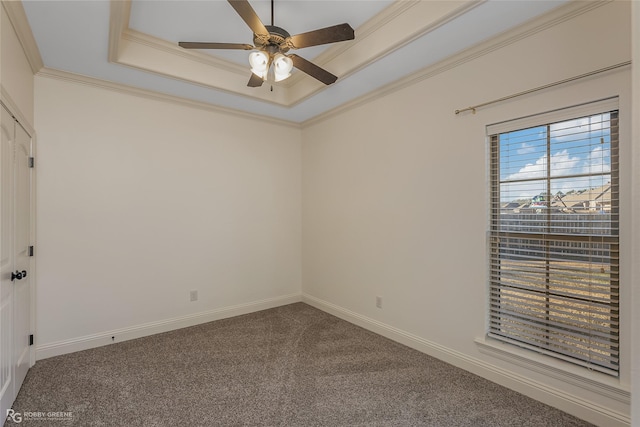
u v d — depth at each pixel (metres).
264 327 3.34
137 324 3.08
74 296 2.76
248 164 3.85
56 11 1.91
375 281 3.19
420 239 2.73
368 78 2.83
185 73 2.87
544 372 1.99
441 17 1.97
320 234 3.96
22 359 2.24
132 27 2.50
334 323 3.45
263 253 3.97
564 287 1.94
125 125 3.02
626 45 1.66
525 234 2.12
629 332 1.68
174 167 3.31
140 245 3.10
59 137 2.68
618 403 1.71
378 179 3.14
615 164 1.74
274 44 2.04
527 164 2.11
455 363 2.47
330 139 3.78
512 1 1.79
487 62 2.24
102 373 2.38
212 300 3.56
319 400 2.05
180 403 2.02
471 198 2.36
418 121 2.74
